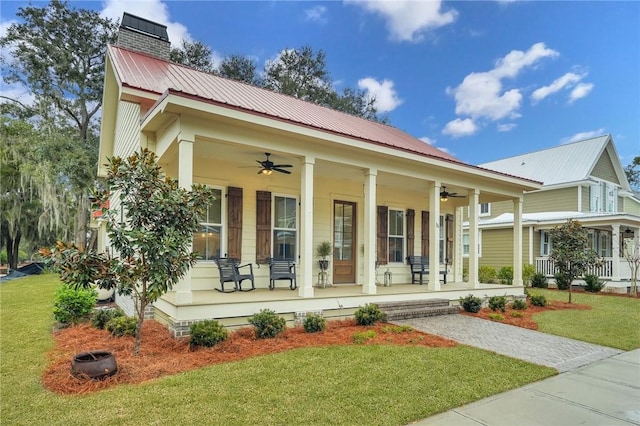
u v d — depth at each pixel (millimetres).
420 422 3240
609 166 21094
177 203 4570
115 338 5680
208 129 5848
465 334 6539
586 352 5672
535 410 3559
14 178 20250
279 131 6359
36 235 24156
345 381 4031
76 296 6965
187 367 4375
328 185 9914
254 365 4445
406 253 11711
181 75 8953
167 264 4465
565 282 14805
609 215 15273
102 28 23047
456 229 13023
